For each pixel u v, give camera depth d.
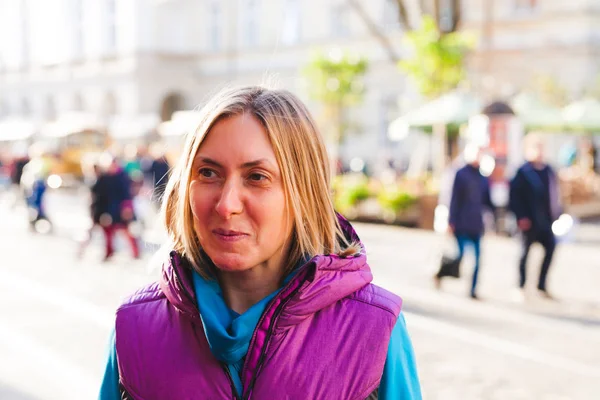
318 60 26.39
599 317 7.48
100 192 11.32
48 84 45.47
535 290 8.86
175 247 1.53
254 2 37.72
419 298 8.24
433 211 15.68
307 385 1.36
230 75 38.59
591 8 26.86
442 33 17.81
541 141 8.34
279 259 1.47
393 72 31.84
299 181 1.43
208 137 1.42
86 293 8.53
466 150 8.49
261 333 1.37
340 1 33.72
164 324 1.46
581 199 18.88
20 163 22.06
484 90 24.12
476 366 5.70
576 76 27.12
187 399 1.40
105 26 41.69
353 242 1.54
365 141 32.59
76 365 5.64
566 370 5.61
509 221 14.42
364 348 1.40
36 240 14.12
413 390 1.47
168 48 40.66
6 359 5.79
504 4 28.48
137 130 34.75
